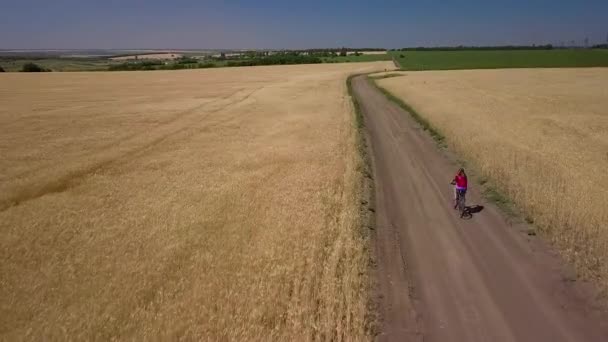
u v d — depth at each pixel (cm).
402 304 1061
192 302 1025
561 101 4731
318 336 894
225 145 2941
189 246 1354
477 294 1089
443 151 2631
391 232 1484
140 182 2097
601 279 1108
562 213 1445
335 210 1630
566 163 2131
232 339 887
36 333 945
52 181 2108
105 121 4034
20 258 1305
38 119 4153
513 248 1318
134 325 949
